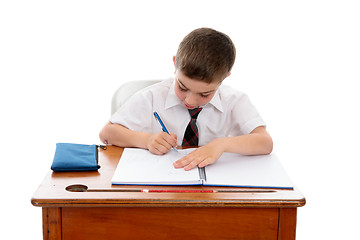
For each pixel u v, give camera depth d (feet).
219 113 6.43
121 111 6.31
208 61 4.99
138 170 4.99
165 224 4.50
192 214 4.48
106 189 4.60
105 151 5.67
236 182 4.76
